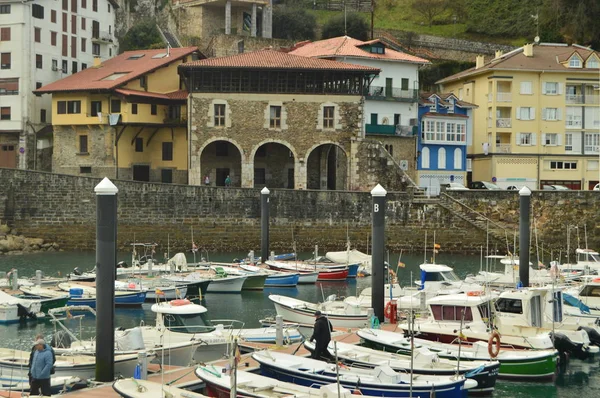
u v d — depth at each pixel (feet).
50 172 274.36
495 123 315.37
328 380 89.10
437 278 163.32
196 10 361.92
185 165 283.18
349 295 172.35
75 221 250.16
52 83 291.99
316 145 268.82
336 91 269.85
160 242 247.29
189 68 261.65
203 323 120.78
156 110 280.31
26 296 152.56
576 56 318.24
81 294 152.46
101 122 274.77
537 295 119.14
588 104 320.09
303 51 310.86
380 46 300.81
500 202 254.88
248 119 266.98
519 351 108.27
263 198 210.59
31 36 300.61
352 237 250.57
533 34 400.67
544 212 254.88
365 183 270.05
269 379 87.35
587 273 178.81
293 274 186.50
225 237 249.75
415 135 296.92
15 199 251.60
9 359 99.50
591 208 254.88
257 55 273.95
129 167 280.72
